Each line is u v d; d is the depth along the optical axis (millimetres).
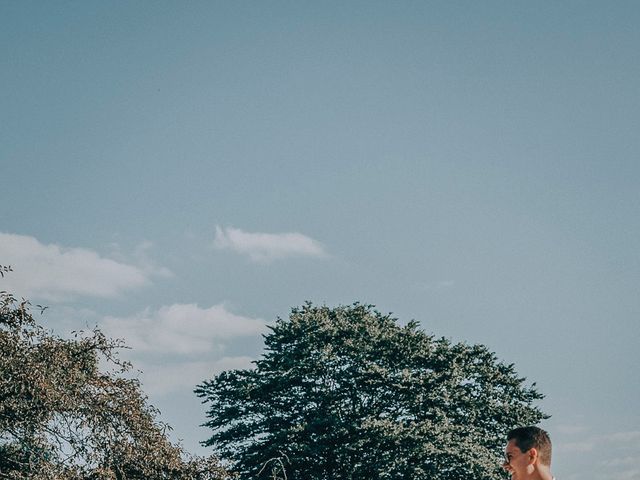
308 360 47219
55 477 23812
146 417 26625
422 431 44188
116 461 25516
